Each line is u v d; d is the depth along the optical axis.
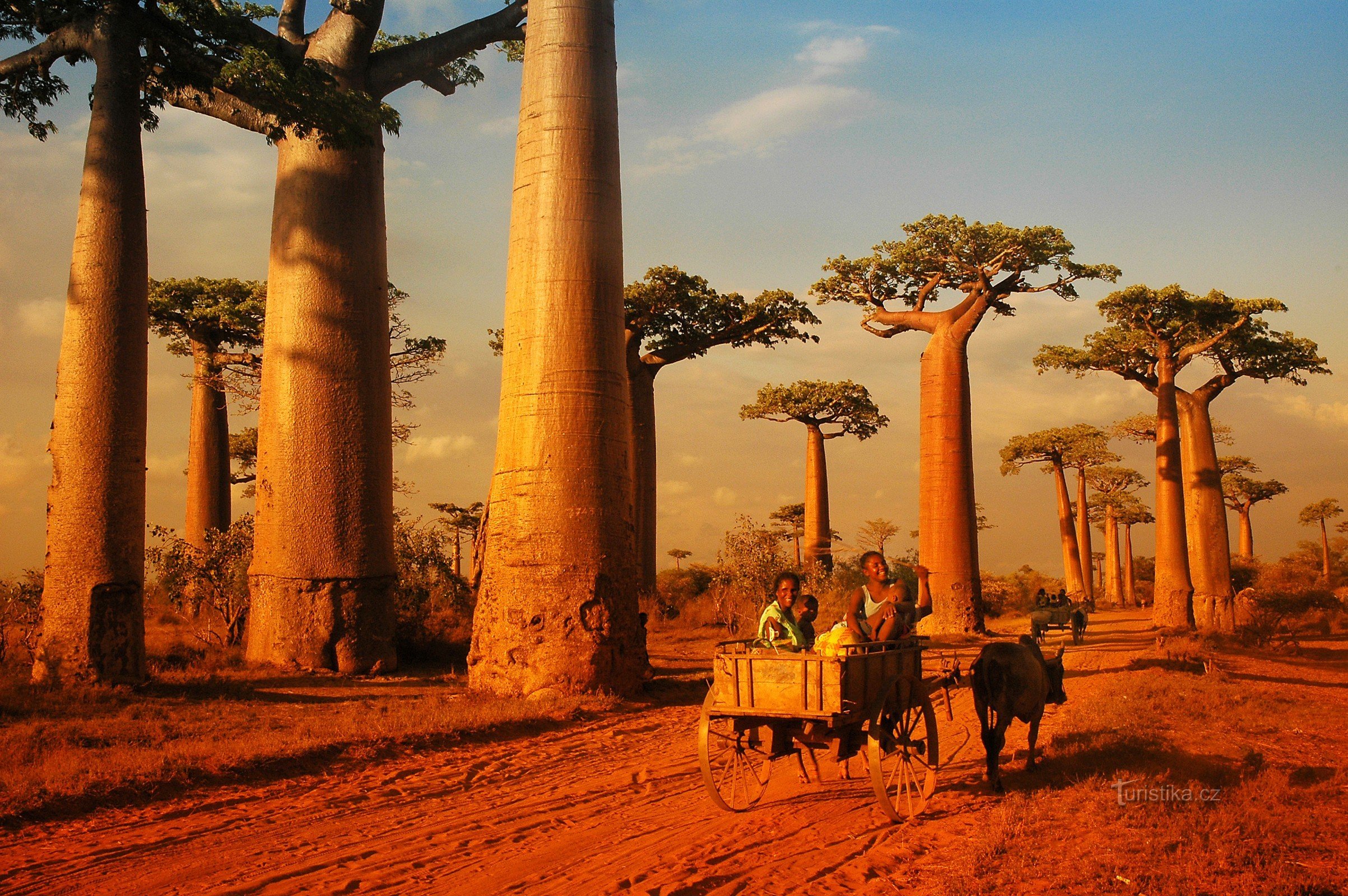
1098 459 51.22
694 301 30.42
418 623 19.83
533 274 13.94
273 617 16.53
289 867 5.82
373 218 17.88
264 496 16.95
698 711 12.70
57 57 14.66
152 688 13.24
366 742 9.38
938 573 26.45
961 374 26.86
